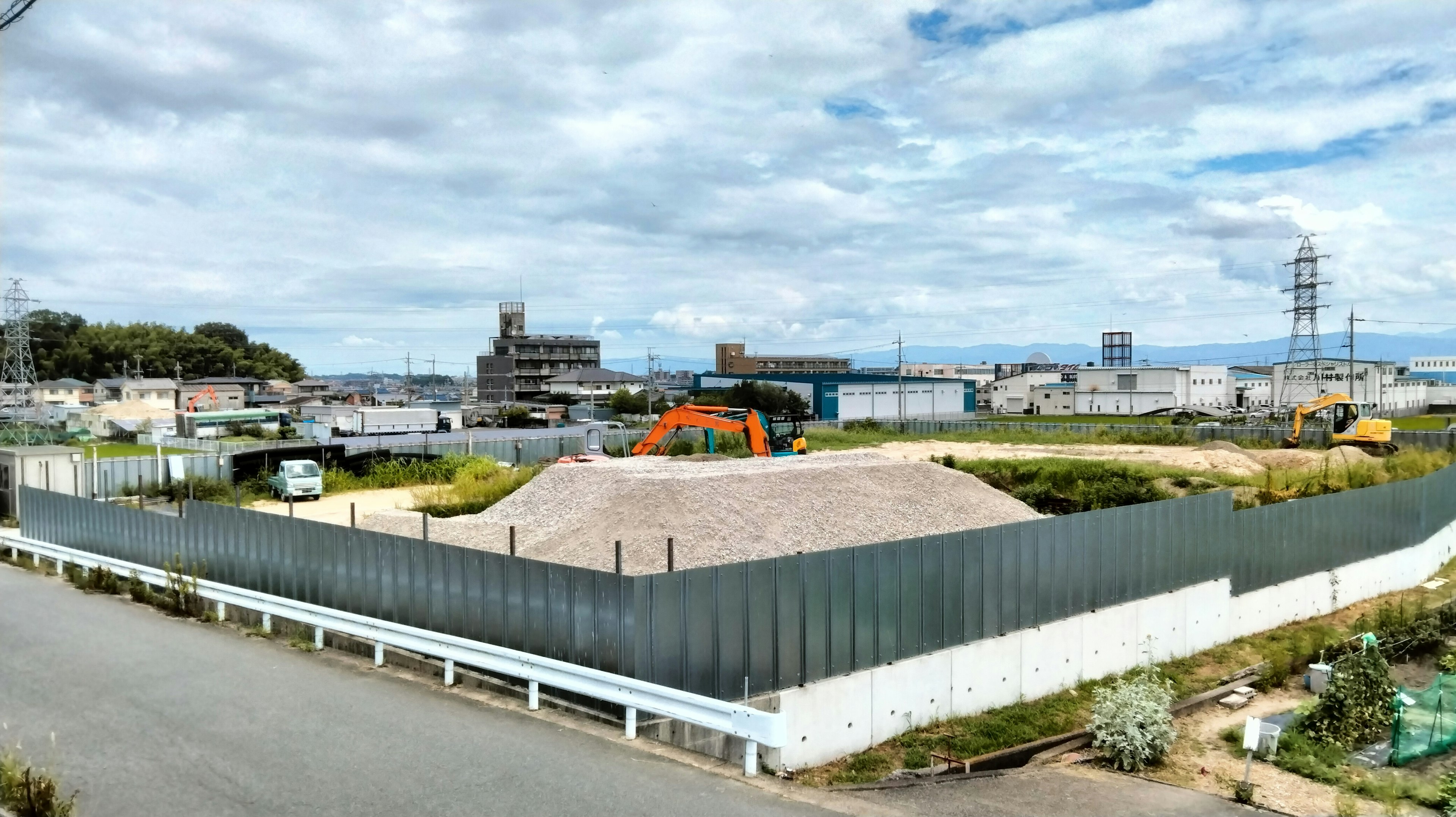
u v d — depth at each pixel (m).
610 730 10.20
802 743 12.09
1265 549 20.55
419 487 37.88
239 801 8.19
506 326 130.62
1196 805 10.47
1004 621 15.05
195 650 13.34
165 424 65.88
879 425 77.44
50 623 15.02
